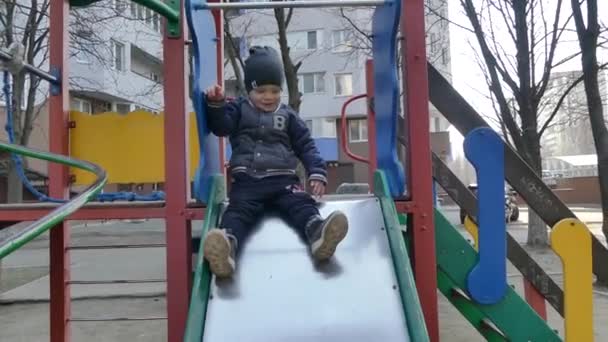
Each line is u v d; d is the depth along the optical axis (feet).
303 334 7.05
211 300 7.52
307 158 10.04
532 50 33.60
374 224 9.11
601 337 18.92
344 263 8.18
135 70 102.53
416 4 9.89
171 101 9.58
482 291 10.55
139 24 93.97
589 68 27.35
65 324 11.62
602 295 25.31
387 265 8.14
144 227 71.36
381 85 11.11
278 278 7.89
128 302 26.71
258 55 10.21
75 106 87.04
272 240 8.80
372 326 7.16
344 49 106.42
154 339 20.48
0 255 5.17
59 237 11.62
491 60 33.01
